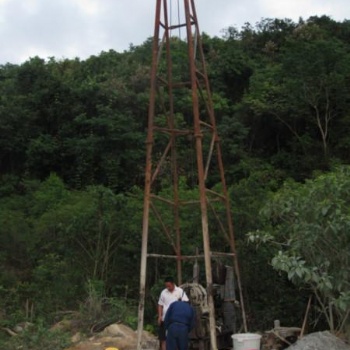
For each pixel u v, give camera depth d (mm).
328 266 8906
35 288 14828
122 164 24953
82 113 26844
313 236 8891
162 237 13609
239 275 11273
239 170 23344
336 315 10023
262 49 36125
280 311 12188
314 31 33594
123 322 12398
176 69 29266
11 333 12531
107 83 29781
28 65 30609
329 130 26281
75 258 15039
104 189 15492
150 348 10828
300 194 9789
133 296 14438
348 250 8781
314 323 10992
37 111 27938
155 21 10797
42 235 16969
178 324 8609
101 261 14867
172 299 9516
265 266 12250
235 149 24531
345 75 25938
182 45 33281
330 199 9031
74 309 14000
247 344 9117
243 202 12883
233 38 39219
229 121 26297
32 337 11000
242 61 32094
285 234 10414
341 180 9273
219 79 31531
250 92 29156
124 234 14781
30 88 30172
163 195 15031
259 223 12430
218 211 12750
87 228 14992
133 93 28078
